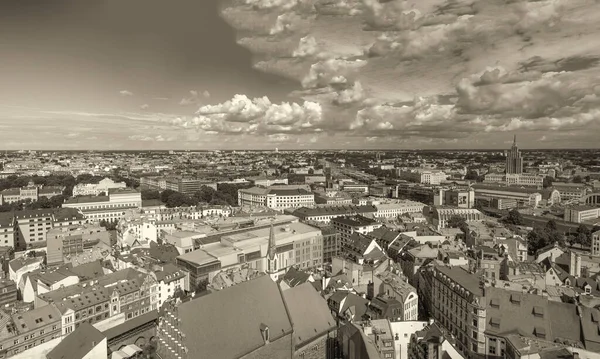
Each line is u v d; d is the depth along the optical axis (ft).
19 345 454.81
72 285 572.92
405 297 498.69
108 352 483.10
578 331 399.85
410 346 423.23
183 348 309.83
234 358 332.19
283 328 379.55
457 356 372.17
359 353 351.87
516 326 415.44
